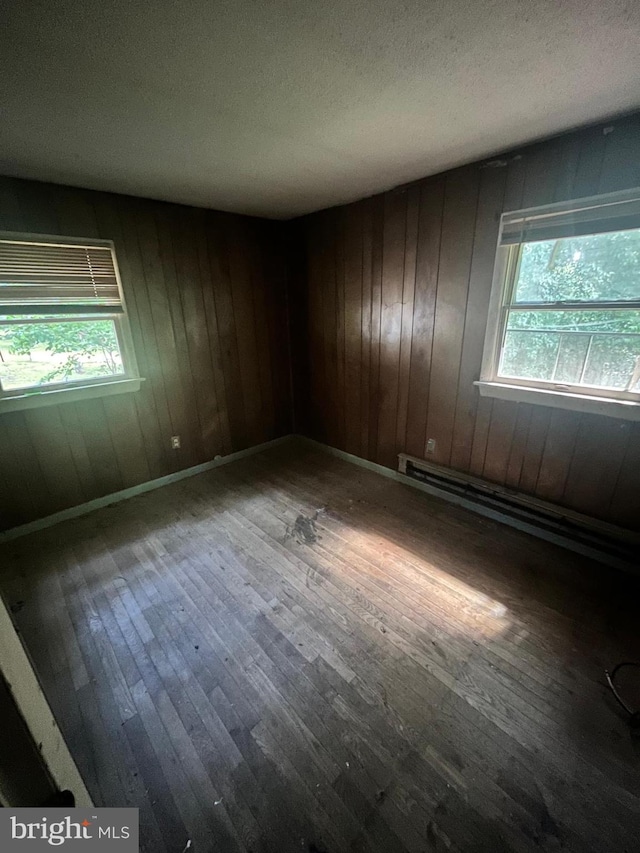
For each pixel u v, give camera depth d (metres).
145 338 2.81
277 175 2.21
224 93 1.33
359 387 3.25
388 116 1.53
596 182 1.71
